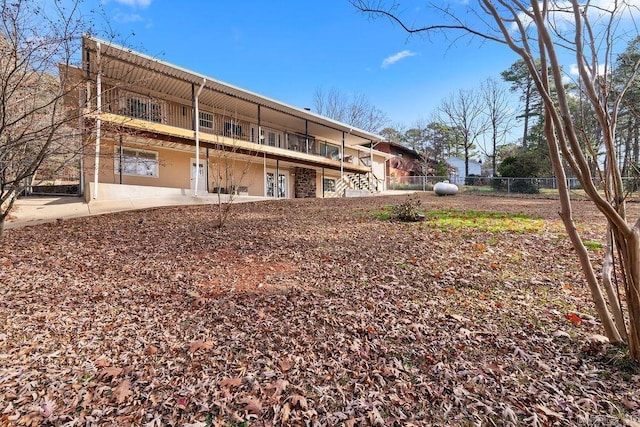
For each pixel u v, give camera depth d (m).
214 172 14.88
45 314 3.11
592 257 4.61
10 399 1.96
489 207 11.02
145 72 10.55
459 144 34.91
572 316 2.90
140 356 2.47
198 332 2.84
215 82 12.04
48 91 5.36
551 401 1.91
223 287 3.88
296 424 1.80
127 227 7.04
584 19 2.15
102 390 2.07
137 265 4.66
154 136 11.22
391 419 1.82
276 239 6.20
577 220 7.65
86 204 9.67
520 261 4.60
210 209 10.02
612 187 2.11
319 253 5.27
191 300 3.51
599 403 1.87
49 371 2.25
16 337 2.69
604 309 2.34
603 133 2.11
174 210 9.50
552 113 1.96
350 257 5.01
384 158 27.31
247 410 1.90
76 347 2.57
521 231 6.41
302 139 19.70
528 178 19.58
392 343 2.62
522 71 26.59
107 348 2.57
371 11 2.41
